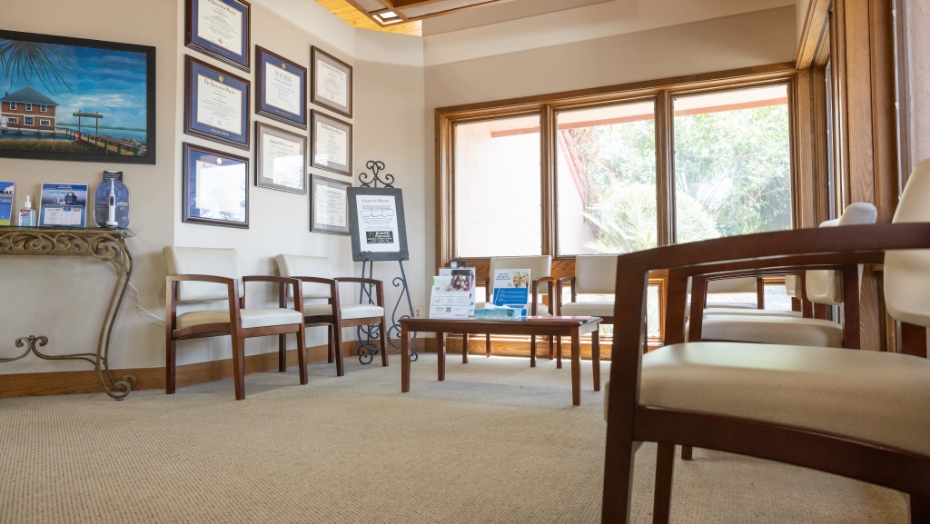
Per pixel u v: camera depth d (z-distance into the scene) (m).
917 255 0.95
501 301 2.90
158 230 3.21
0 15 3.04
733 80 4.11
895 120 2.16
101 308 3.08
